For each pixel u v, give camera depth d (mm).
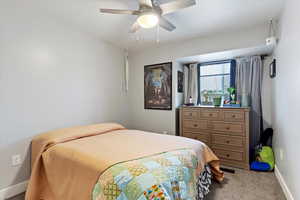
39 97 2211
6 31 1897
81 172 1396
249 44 2551
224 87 3348
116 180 1178
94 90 3010
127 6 2033
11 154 1951
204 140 3004
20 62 2020
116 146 1766
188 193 1375
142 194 1082
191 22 2391
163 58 3410
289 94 1751
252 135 2961
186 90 3713
